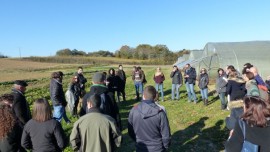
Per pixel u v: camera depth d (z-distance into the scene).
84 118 5.80
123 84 19.53
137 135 6.43
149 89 6.41
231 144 4.51
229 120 6.40
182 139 11.32
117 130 5.90
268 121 4.31
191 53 39.72
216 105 16.83
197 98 19.98
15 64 94.62
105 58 135.12
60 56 130.38
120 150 10.43
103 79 7.39
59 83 12.01
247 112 4.39
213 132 11.84
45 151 5.89
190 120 13.94
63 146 6.02
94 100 5.93
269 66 22.55
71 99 14.49
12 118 6.07
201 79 17.12
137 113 6.37
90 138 5.71
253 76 8.02
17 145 6.12
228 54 23.62
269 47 23.86
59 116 11.98
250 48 23.91
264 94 8.18
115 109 7.55
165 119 6.29
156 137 6.33
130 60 128.88
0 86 36.16
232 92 10.87
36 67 85.25
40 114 5.91
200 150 10.04
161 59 117.94
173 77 19.52
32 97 23.95
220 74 15.62
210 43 25.08
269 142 4.24
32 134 5.91
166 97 21.36
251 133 4.31
